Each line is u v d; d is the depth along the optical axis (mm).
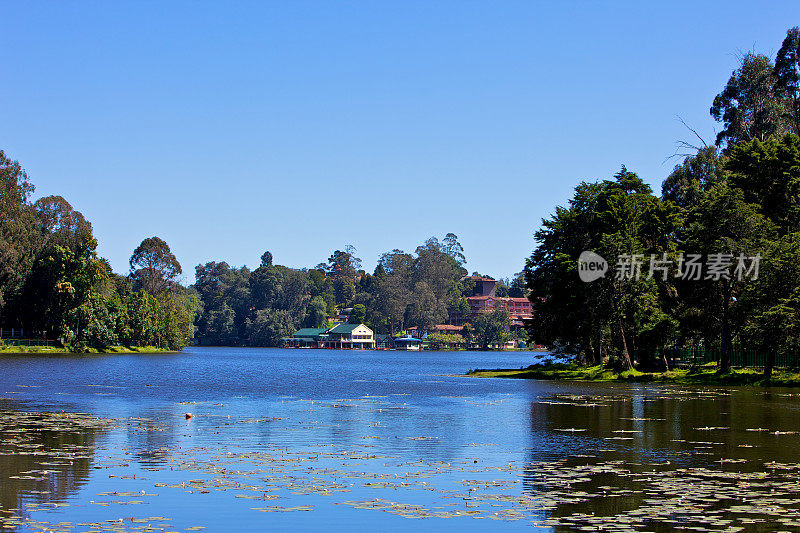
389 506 18938
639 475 22969
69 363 108625
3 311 143250
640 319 75438
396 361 165875
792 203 72562
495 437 31391
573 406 45656
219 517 17891
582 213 83188
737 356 74625
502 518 17828
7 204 140500
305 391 60688
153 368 102312
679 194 90812
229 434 31609
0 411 40156
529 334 92625
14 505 18828
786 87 92375
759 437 31469
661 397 52406
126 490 20594
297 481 21891
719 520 17500
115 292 175750
